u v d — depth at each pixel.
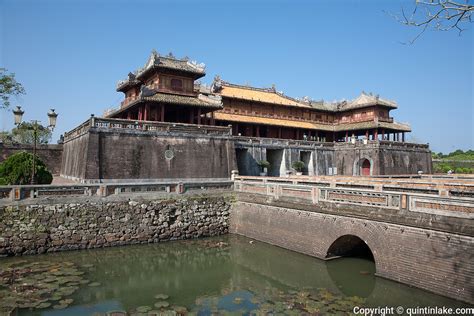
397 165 52.47
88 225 23.23
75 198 23.00
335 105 66.00
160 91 39.59
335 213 19.73
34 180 23.86
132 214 24.75
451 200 14.50
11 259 20.55
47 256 21.42
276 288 17.44
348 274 18.59
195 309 14.81
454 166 68.00
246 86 58.44
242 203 27.84
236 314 14.16
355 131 62.94
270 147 47.38
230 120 50.53
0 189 21.03
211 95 42.81
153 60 39.38
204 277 19.44
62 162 44.69
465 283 13.76
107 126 31.17
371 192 17.92
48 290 16.30
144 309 14.82
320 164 52.53
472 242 13.71
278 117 59.16
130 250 23.56
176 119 44.81
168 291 17.23
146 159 32.72
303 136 61.94
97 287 17.19
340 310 14.37
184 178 34.69
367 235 17.92
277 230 24.03
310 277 18.78
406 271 15.96
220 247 24.73
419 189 16.39
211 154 36.88
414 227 15.79
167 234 25.83
